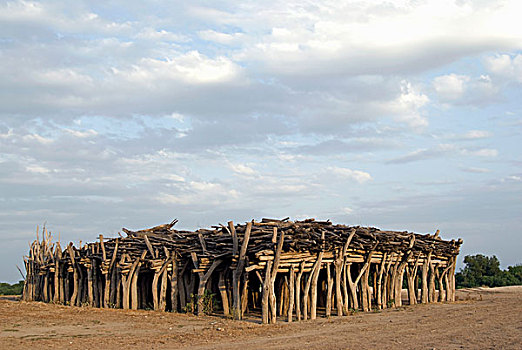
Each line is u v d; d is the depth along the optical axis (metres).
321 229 24.56
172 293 25.61
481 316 22.44
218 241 23.91
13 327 19.36
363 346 15.09
